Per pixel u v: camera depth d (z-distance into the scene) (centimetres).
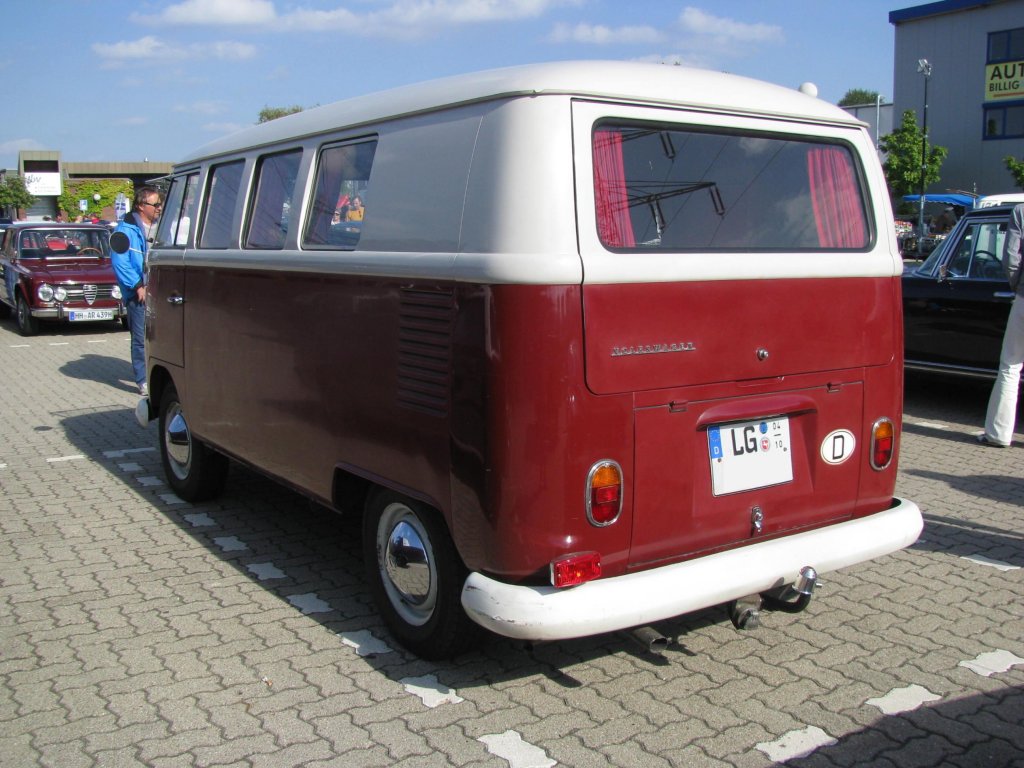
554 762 302
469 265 306
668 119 325
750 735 319
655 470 319
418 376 335
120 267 921
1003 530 535
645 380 313
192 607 430
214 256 489
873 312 374
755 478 345
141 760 305
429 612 361
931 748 312
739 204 343
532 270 293
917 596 442
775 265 340
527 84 304
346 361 378
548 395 296
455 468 320
